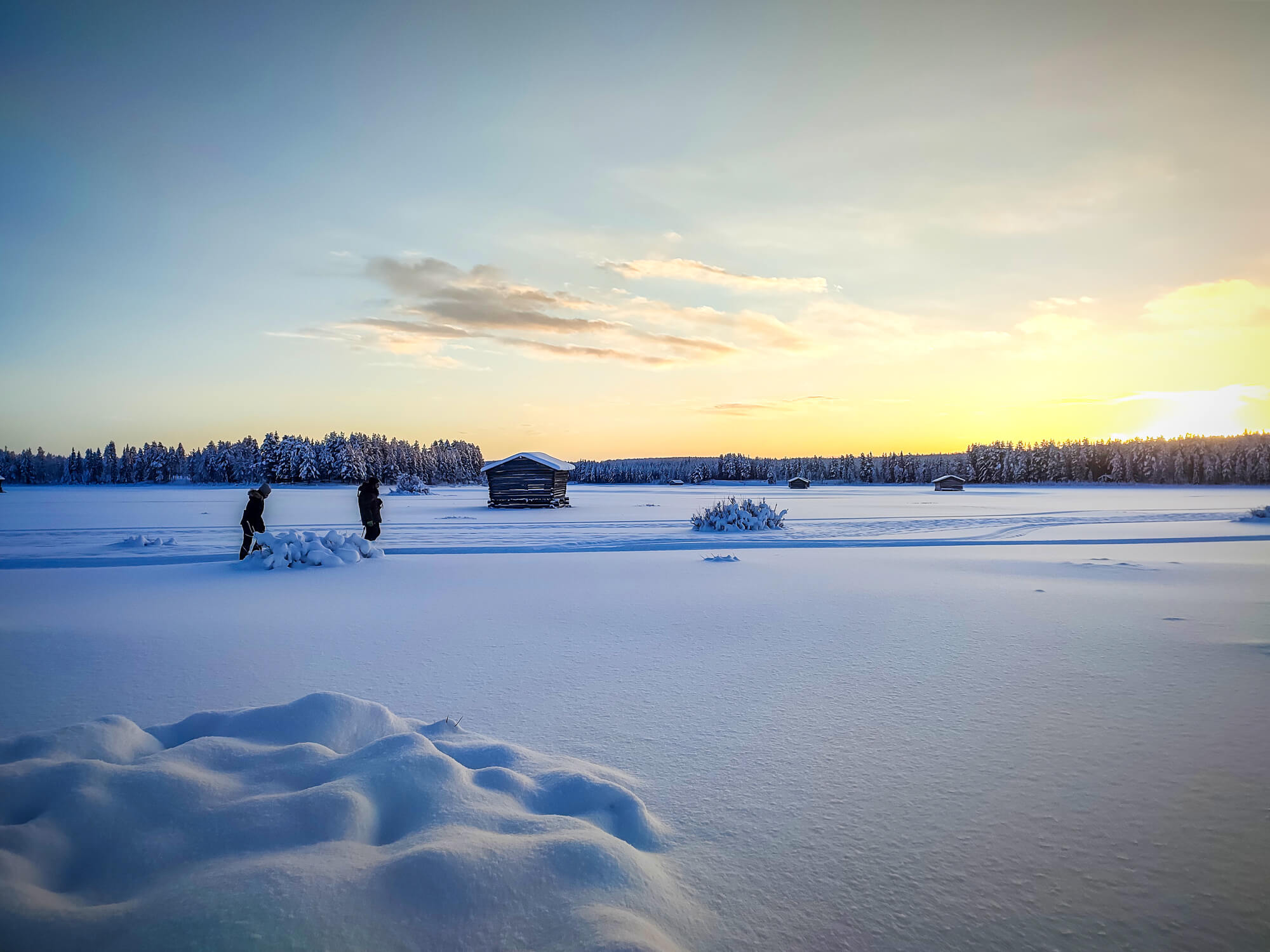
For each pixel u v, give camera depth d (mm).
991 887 2447
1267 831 2877
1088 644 6406
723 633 6891
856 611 8148
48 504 38688
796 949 2072
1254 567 12430
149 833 2176
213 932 1715
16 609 8344
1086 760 3645
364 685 5051
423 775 2670
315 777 2672
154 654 6020
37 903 1797
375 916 1886
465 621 7543
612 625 7324
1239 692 4863
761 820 2934
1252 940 2158
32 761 2451
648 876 2307
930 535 19875
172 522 24547
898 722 4242
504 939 1895
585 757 3646
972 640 6559
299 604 8711
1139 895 2404
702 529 21734
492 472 37562
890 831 2855
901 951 2082
